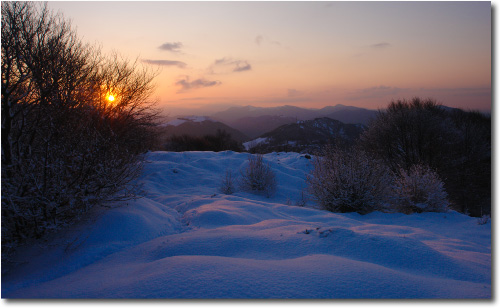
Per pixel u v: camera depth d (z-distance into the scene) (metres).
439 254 3.51
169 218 6.06
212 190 12.07
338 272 2.75
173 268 2.85
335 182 8.41
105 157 4.55
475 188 18.53
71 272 3.55
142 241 4.64
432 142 18.23
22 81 4.12
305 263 3.06
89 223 4.64
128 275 3.04
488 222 6.86
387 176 9.03
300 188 13.38
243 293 2.35
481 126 22.97
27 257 3.76
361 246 3.69
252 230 4.80
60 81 5.15
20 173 3.71
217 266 2.88
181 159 17.16
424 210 8.37
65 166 4.10
